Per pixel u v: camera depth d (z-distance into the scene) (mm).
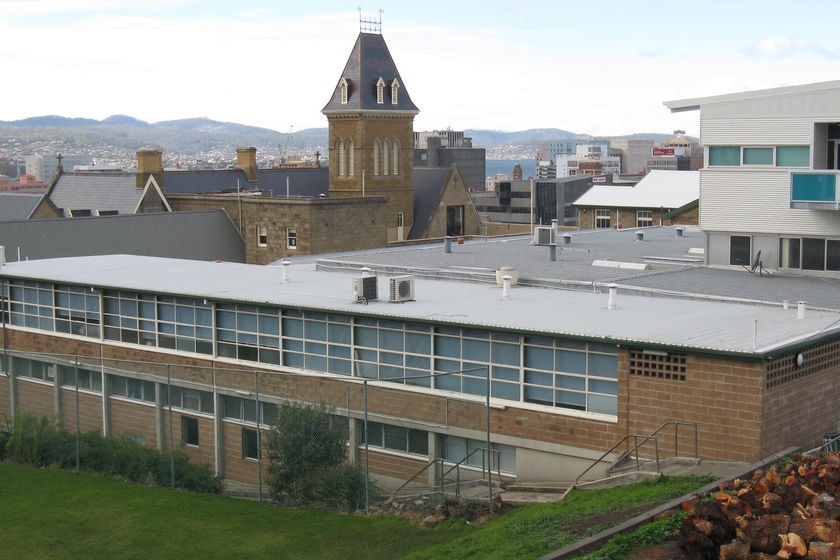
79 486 36031
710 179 49969
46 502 34156
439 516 30812
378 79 111000
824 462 24438
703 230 50406
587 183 163000
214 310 43625
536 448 34781
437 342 37188
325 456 34719
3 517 32656
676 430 31672
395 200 113688
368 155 110875
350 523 31172
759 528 19391
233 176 111812
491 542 25500
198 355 44250
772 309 38219
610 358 33156
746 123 48594
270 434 35188
